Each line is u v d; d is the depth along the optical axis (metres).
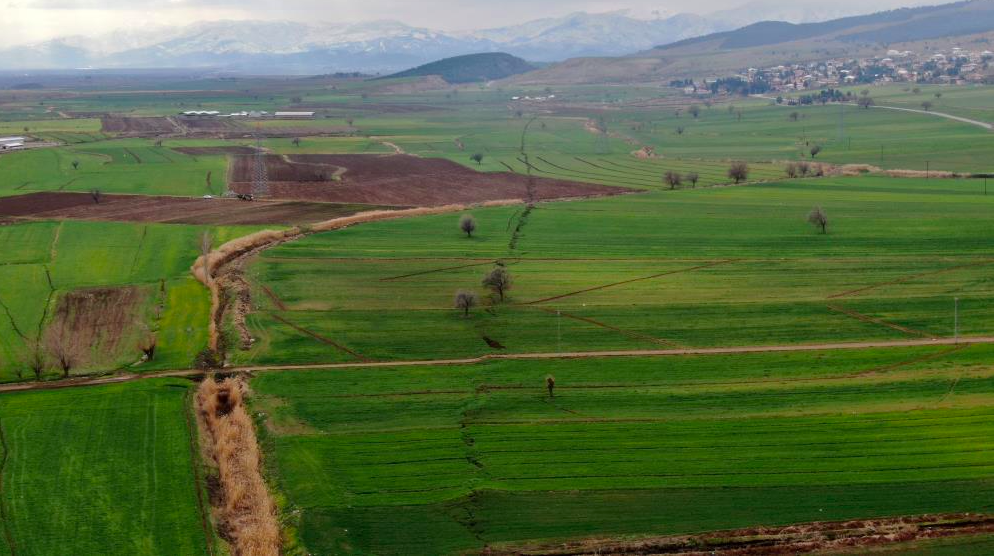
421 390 83.69
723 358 90.38
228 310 106.50
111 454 70.00
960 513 61.03
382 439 73.75
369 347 94.81
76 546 57.53
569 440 73.12
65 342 94.69
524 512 62.69
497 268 114.44
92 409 78.38
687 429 74.62
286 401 81.19
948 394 80.19
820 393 81.25
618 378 86.00
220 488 66.62
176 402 80.19
